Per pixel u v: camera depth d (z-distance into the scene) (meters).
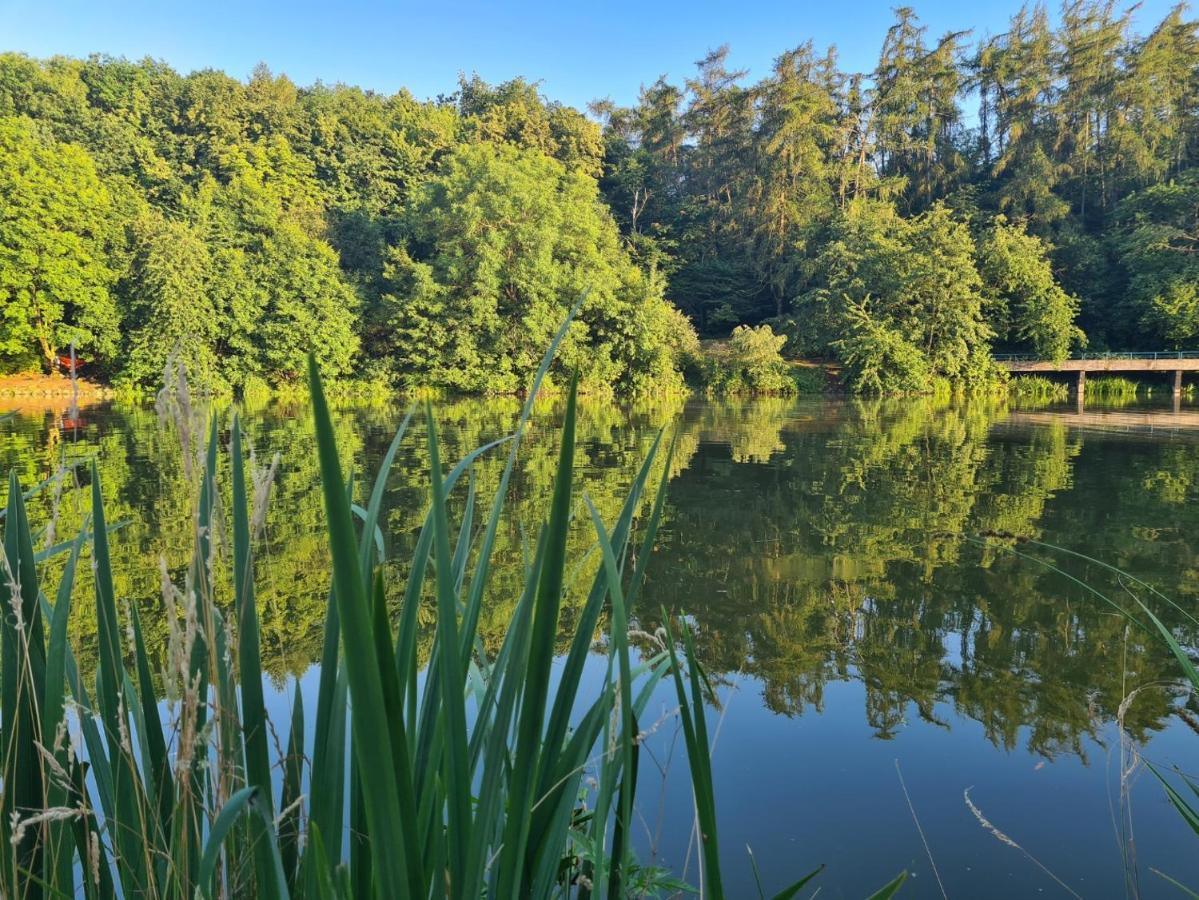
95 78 36.47
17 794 0.74
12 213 20.38
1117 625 4.21
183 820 0.68
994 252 27.58
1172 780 2.64
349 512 0.44
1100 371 28.33
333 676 0.66
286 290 23.23
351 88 41.97
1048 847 2.26
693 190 40.97
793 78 32.91
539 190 25.95
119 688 0.79
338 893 0.64
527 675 0.56
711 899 0.62
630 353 25.47
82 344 21.53
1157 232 27.28
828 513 7.15
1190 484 8.61
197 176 32.16
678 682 0.63
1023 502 7.65
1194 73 32.84
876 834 2.31
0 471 8.62
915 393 26.31
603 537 0.62
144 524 5.80
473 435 13.81
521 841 0.59
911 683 3.46
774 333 30.64
